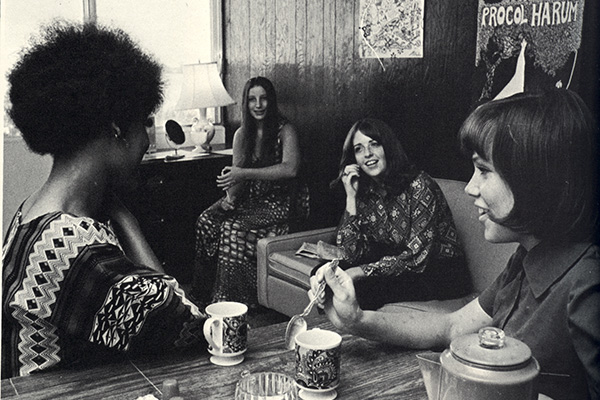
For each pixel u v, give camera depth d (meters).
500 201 1.21
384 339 1.08
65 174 1.13
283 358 1.03
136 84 1.16
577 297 1.05
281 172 1.57
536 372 0.72
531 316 1.12
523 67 1.17
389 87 1.44
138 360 1.02
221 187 1.58
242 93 1.55
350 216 1.53
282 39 1.52
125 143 1.18
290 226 1.58
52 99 1.09
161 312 1.03
